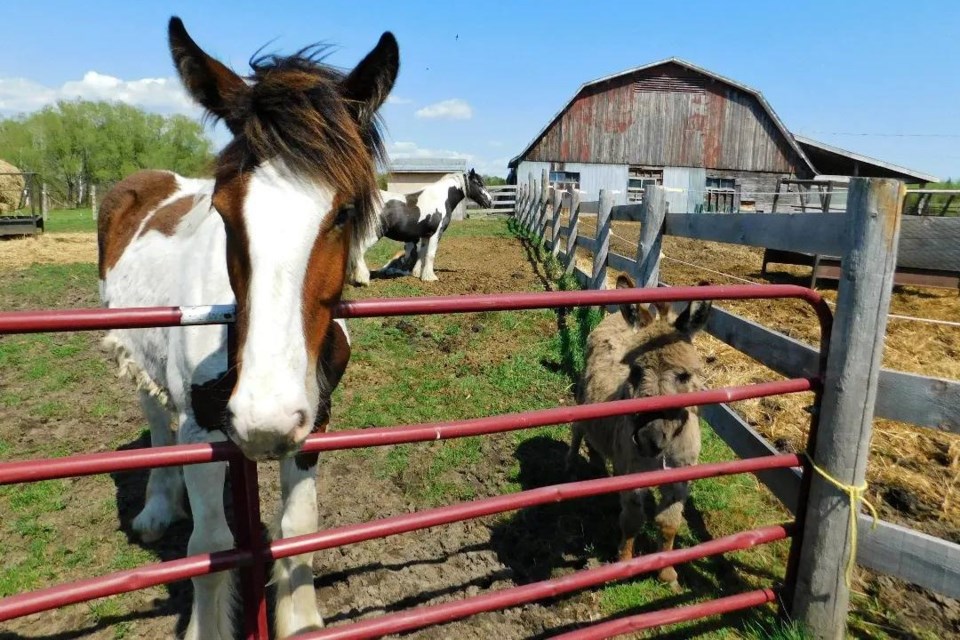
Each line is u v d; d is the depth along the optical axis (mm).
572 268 10031
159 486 3688
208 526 2361
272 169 1730
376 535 2158
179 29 1926
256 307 1624
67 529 3695
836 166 31250
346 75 2154
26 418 5109
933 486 4066
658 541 3604
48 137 49906
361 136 2086
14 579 3227
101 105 52375
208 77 1990
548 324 7879
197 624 2490
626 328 4484
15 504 3918
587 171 29438
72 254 14750
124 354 3352
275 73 1894
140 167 51312
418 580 3307
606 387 3848
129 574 1884
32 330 1641
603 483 2430
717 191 23828
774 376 5867
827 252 2707
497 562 3471
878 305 2477
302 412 1608
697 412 3430
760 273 11344
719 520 3787
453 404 5527
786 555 3467
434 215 10969
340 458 4570
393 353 6859
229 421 1621
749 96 28188
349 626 2188
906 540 2621
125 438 4801
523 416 2227
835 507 2660
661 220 4969
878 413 2727
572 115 29109
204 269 2492
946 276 8945
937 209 15992
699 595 3180
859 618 2992
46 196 31938
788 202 28000
